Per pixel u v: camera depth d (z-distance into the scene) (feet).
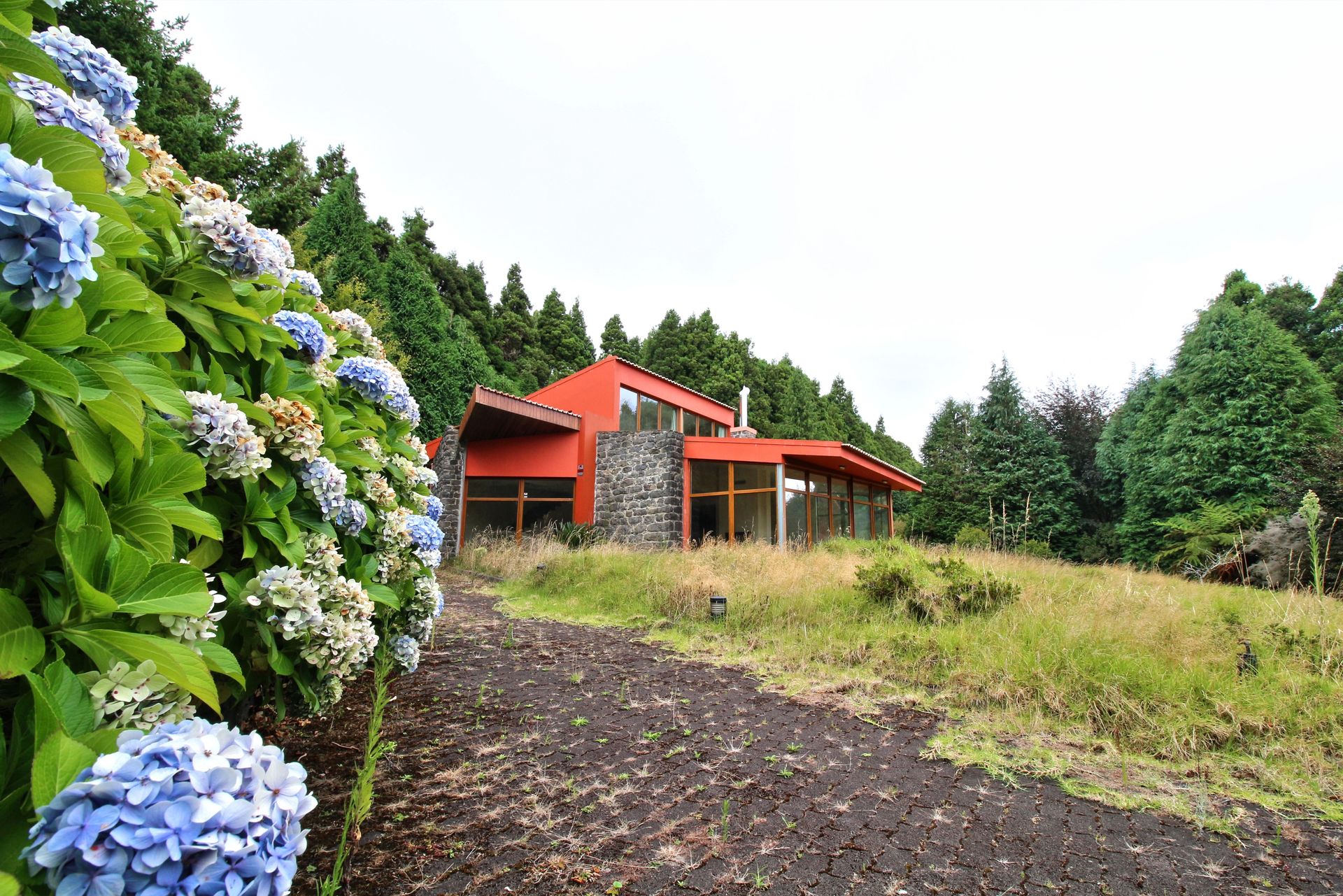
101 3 39.86
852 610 20.71
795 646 17.97
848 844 7.76
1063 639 15.07
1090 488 83.97
